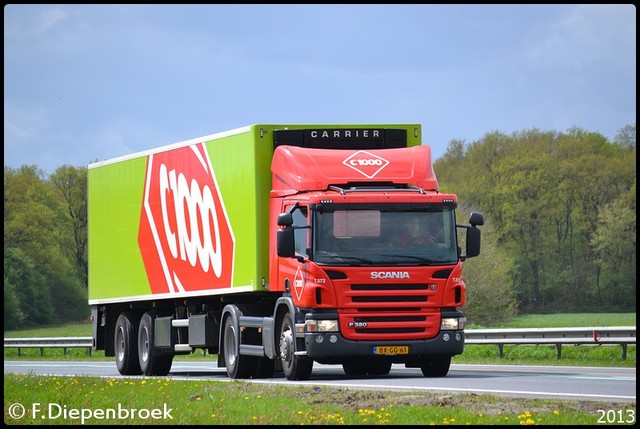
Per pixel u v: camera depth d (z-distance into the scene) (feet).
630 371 165.27
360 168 147.54
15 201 648.38
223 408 105.19
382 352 141.18
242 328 160.76
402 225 142.92
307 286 140.97
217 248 165.27
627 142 627.87
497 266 450.30
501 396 111.04
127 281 197.47
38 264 646.33
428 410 96.43
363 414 94.94
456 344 143.13
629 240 596.29
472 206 588.50
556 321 544.62
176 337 187.01
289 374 146.20
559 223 609.01
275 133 155.12
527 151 620.49
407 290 141.90
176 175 179.52
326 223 141.38
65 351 330.75
